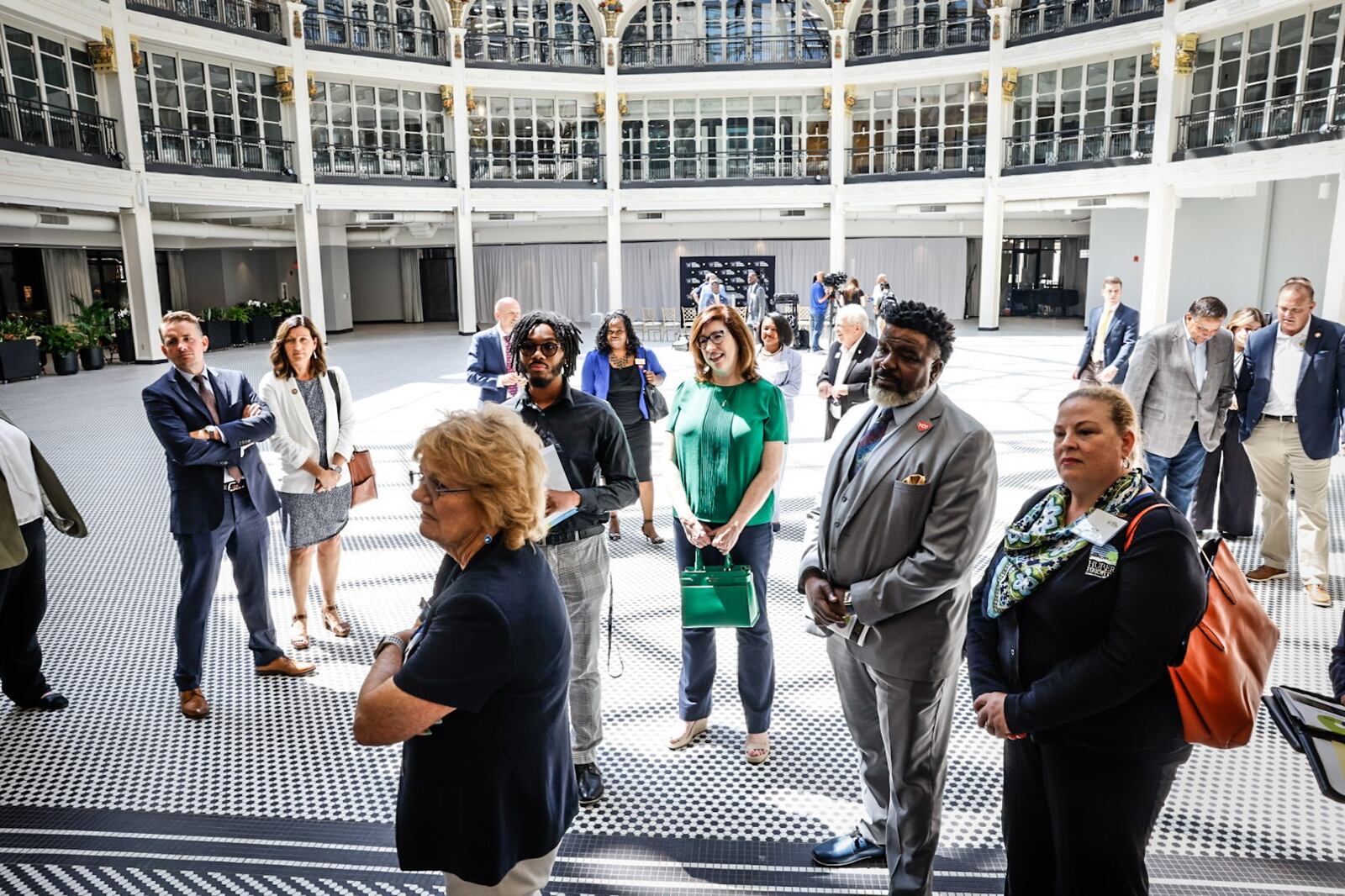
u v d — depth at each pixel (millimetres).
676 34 23453
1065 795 1870
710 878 2531
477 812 1659
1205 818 2797
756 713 3131
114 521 6492
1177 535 1707
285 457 3926
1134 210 20359
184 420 3510
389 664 1663
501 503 1617
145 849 2676
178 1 18016
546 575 1711
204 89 18938
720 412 3070
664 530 6074
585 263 26625
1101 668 1723
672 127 24016
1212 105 17422
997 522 5879
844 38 22484
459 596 1566
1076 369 7121
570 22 23391
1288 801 2881
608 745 3311
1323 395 4434
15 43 14797
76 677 3922
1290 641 4113
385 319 28781
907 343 2168
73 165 15430
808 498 6688
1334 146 14102
